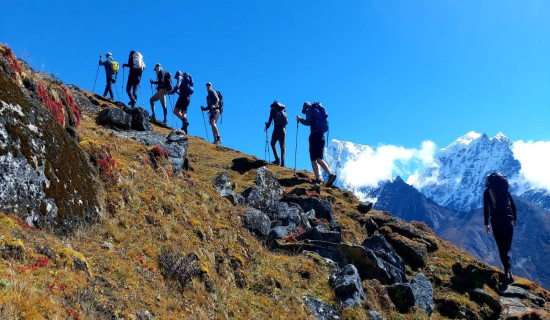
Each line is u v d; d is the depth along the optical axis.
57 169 7.72
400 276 13.51
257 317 9.02
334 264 12.65
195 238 9.96
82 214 7.87
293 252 13.03
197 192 12.68
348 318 10.45
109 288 6.41
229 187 16.77
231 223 12.17
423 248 15.47
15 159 6.82
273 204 15.86
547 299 14.37
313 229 14.06
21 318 4.45
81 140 10.30
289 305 9.97
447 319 12.73
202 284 8.58
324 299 10.86
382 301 11.89
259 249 11.76
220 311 8.45
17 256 5.48
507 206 15.46
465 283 14.21
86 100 20.05
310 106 21.61
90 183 8.70
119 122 16.95
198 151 22.31
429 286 13.49
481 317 12.92
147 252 8.23
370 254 13.01
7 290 4.63
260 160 23.02
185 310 7.54
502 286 14.70
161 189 11.02
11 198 6.47
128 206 9.34
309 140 21.53
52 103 10.11
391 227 17.16
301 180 21.05
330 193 20.56
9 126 7.04
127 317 6.11
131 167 11.01
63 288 5.50
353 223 17.31
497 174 15.96
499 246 15.35
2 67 8.73
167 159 13.34
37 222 6.74
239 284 9.98
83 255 6.75
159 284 7.59
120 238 8.05
